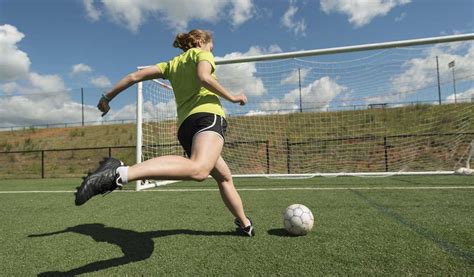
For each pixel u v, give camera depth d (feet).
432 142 32.27
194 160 6.20
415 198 15.12
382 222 10.14
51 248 8.04
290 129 34.30
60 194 20.72
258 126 34.47
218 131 6.81
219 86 6.55
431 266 6.07
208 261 6.70
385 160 32.22
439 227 9.32
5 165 64.13
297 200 15.37
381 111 33.27
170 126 27.14
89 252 7.59
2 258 7.30
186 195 18.26
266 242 8.06
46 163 63.62
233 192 8.56
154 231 9.55
